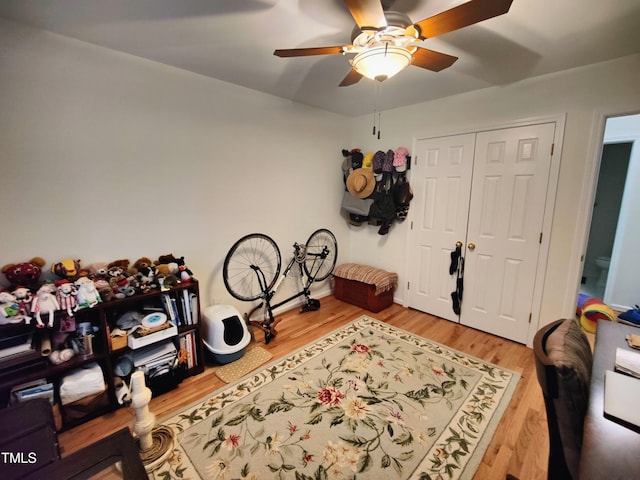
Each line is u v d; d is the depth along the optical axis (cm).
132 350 195
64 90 181
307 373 221
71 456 94
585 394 81
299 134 319
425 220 323
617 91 206
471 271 293
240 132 269
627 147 394
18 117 168
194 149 242
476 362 237
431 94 283
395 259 358
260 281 299
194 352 221
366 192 338
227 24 164
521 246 261
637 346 117
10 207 170
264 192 296
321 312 336
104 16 157
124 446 98
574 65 216
